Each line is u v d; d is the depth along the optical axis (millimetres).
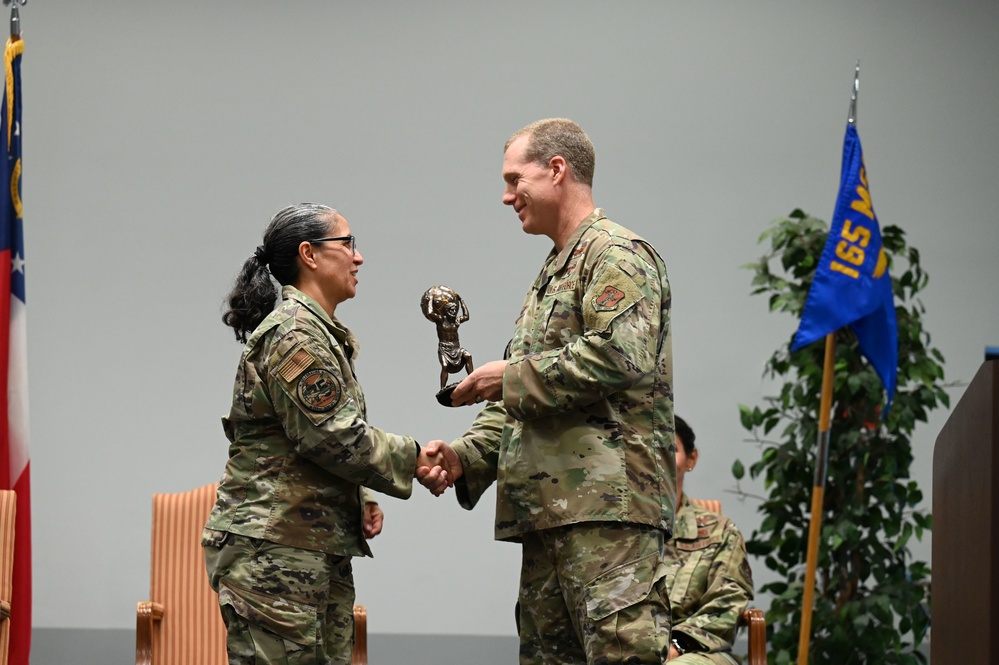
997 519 2088
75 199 7605
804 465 5391
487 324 7516
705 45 7637
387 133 7660
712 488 7312
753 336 7410
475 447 3381
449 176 7621
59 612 7328
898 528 5312
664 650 2771
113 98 7676
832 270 4492
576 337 2895
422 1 7730
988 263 7473
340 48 7715
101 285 7566
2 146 4520
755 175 7543
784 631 5348
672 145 7574
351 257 3428
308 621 3105
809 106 7578
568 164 3059
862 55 7605
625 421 2869
